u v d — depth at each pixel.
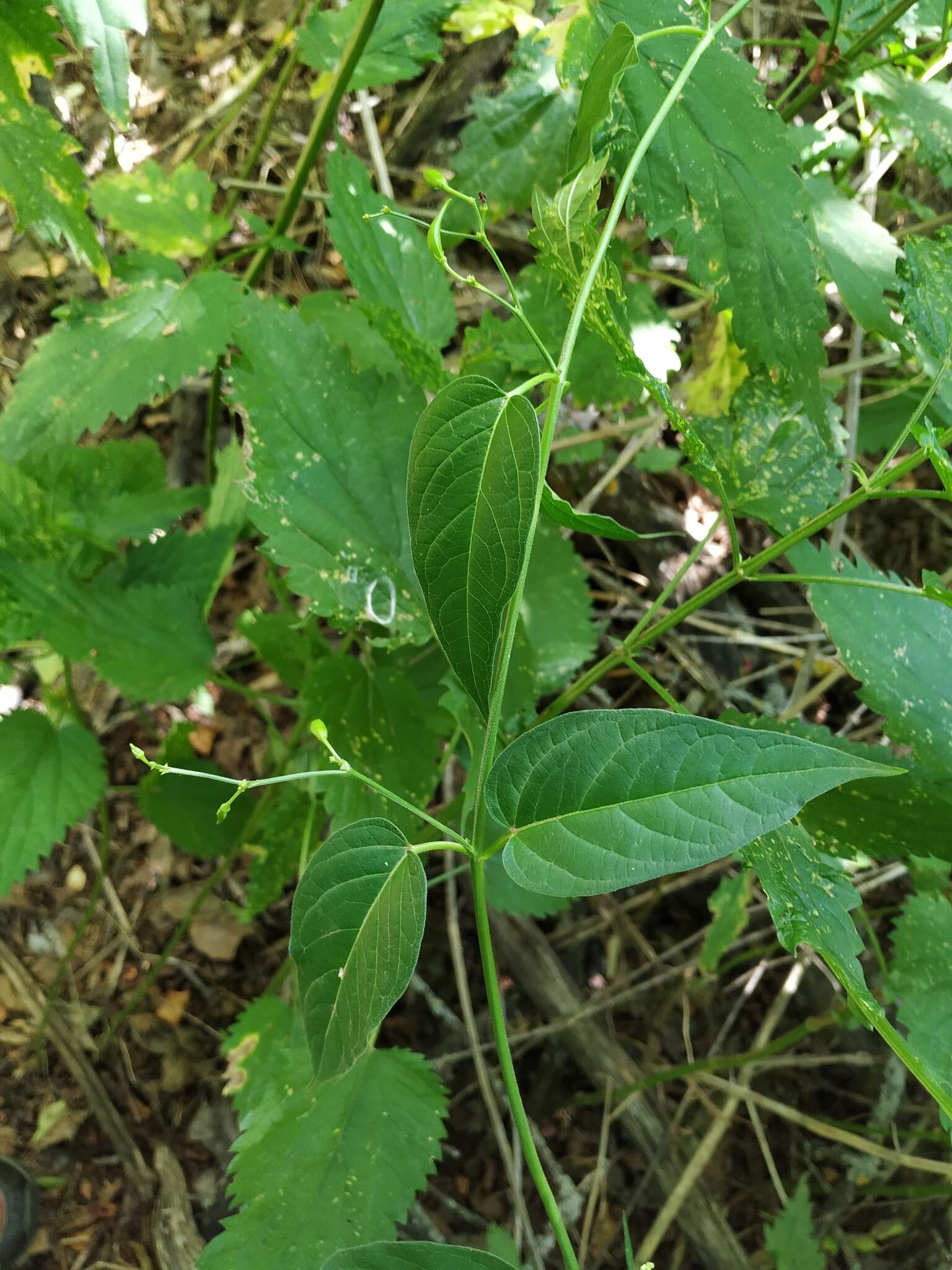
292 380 0.40
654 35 0.28
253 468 0.39
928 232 0.74
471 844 0.23
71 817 0.52
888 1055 0.65
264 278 0.78
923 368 0.40
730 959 0.73
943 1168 0.57
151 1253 0.61
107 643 0.50
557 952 0.72
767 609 0.79
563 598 0.57
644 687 0.77
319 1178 0.41
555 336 0.53
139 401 0.46
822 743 0.38
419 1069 0.45
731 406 0.40
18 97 0.37
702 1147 0.64
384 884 0.23
